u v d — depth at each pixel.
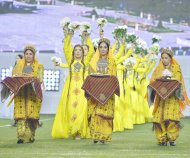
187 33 33.97
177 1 34.12
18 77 17.14
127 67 24.86
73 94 19.28
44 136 20.16
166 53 17.27
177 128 17.09
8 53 32.59
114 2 33.81
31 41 33.12
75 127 19.00
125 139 19.22
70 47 19.66
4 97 17.23
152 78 17.36
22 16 33.12
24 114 17.36
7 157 14.34
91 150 15.90
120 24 33.88
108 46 17.59
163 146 16.98
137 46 26.92
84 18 33.62
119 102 22.80
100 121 17.33
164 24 33.97
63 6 33.50
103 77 17.33
